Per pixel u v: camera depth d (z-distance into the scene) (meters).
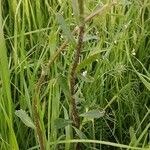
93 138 0.57
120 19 0.73
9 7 0.75
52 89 0.57
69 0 0.71
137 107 0.65
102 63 0.68
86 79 0.47
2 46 0.47
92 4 0.72
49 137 0.49
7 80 0.48
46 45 0.68
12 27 0.74
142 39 0.74
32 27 0.76
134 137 0.48
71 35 0.40
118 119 0.65
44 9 0.78
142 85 0.70
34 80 0.60
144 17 0.81
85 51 0.69
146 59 0.73
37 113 0.44
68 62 0.63
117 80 0.66
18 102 0.61
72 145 0.53
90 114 0.47
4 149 0.50
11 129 0.47
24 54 0.65
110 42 0.72
